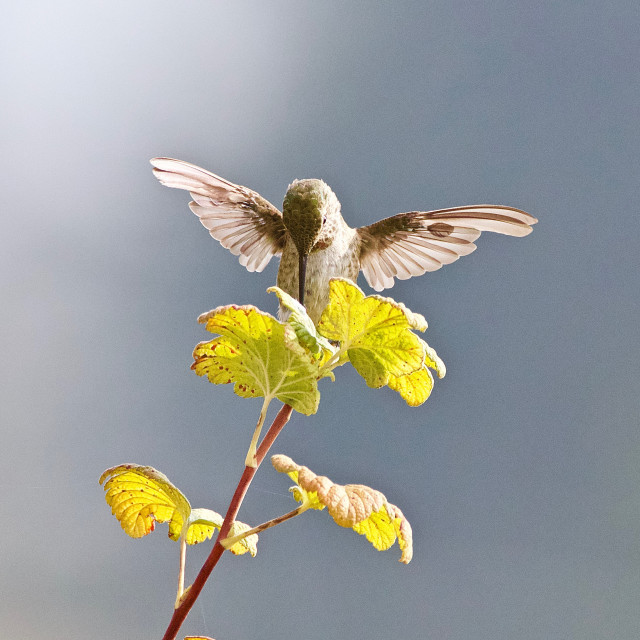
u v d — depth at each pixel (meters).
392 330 4.34
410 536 4.34
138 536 4.36
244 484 4.33
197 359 4.34
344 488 4.32
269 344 4.34
